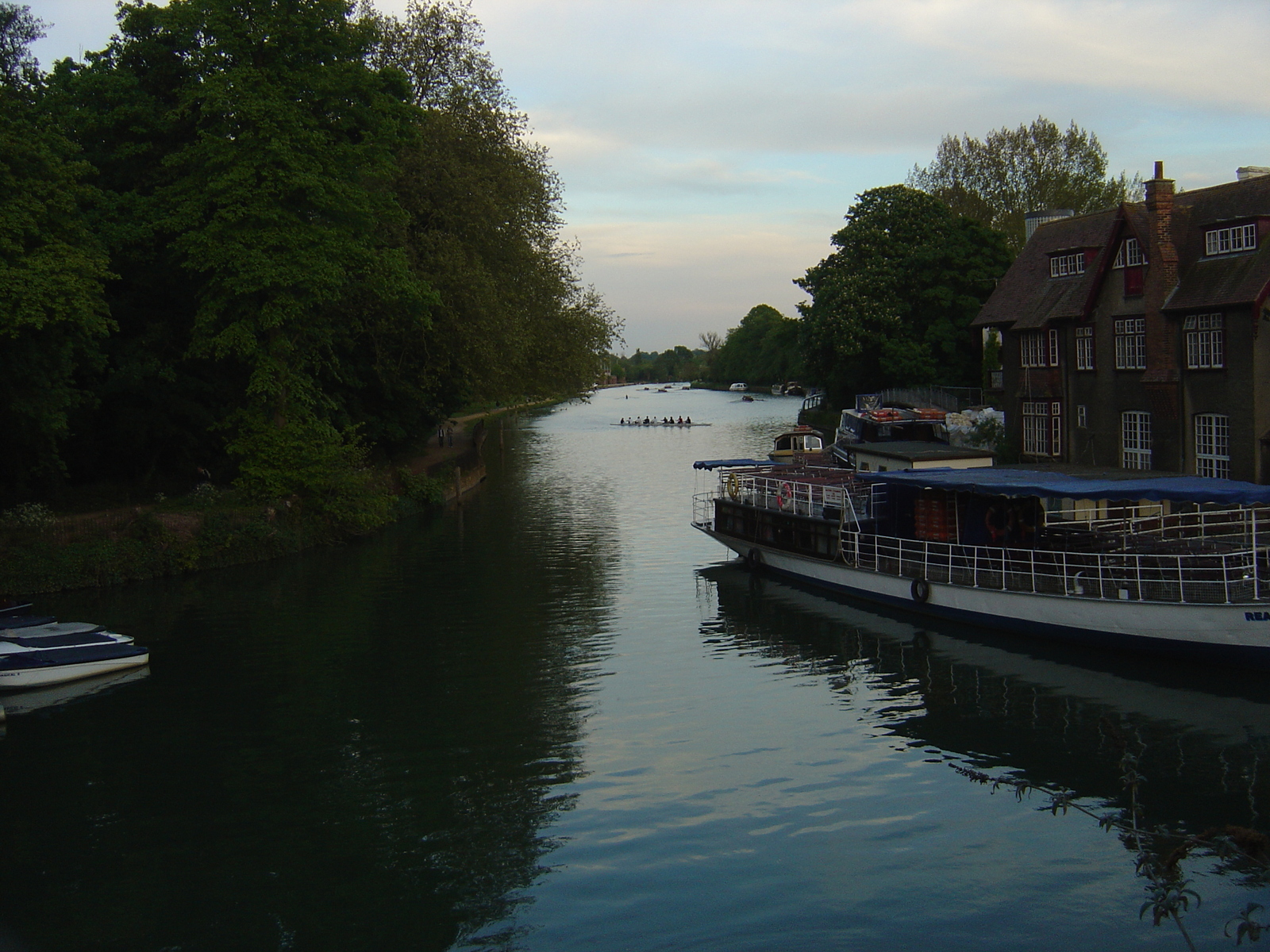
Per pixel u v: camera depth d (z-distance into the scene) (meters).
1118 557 25.11
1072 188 83.31
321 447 40.59
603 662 24.97
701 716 21.17
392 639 27.38
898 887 14.37
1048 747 19.02
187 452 44.00
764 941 13.15
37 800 17.75
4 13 37.34
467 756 19.20
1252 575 22.72
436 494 51.88
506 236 49.66
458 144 48.22
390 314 44.09
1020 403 43.50
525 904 14.09
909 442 40.97
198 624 29.14
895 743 19.48
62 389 31.67
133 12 39.91
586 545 40.88
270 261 35.50
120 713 22.00
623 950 13.04
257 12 36.28
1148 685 22.12
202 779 18.47
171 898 14.51
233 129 36.72
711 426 112.56
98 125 37.56
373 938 13.44
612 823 16.38
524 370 53.88
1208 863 14.79
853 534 30.95
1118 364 37.38
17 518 34.34
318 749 19.72
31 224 29.12
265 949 13.24
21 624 26.72
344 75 37.41
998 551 28.36
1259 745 18.66
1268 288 31.05
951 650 25.45
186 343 40.69
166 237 37.91
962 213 84.81
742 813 16.66
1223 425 33.16
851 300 71.06
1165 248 34.62
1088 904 13.87
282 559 38.72
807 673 23.95
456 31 51.34
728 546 37.97
